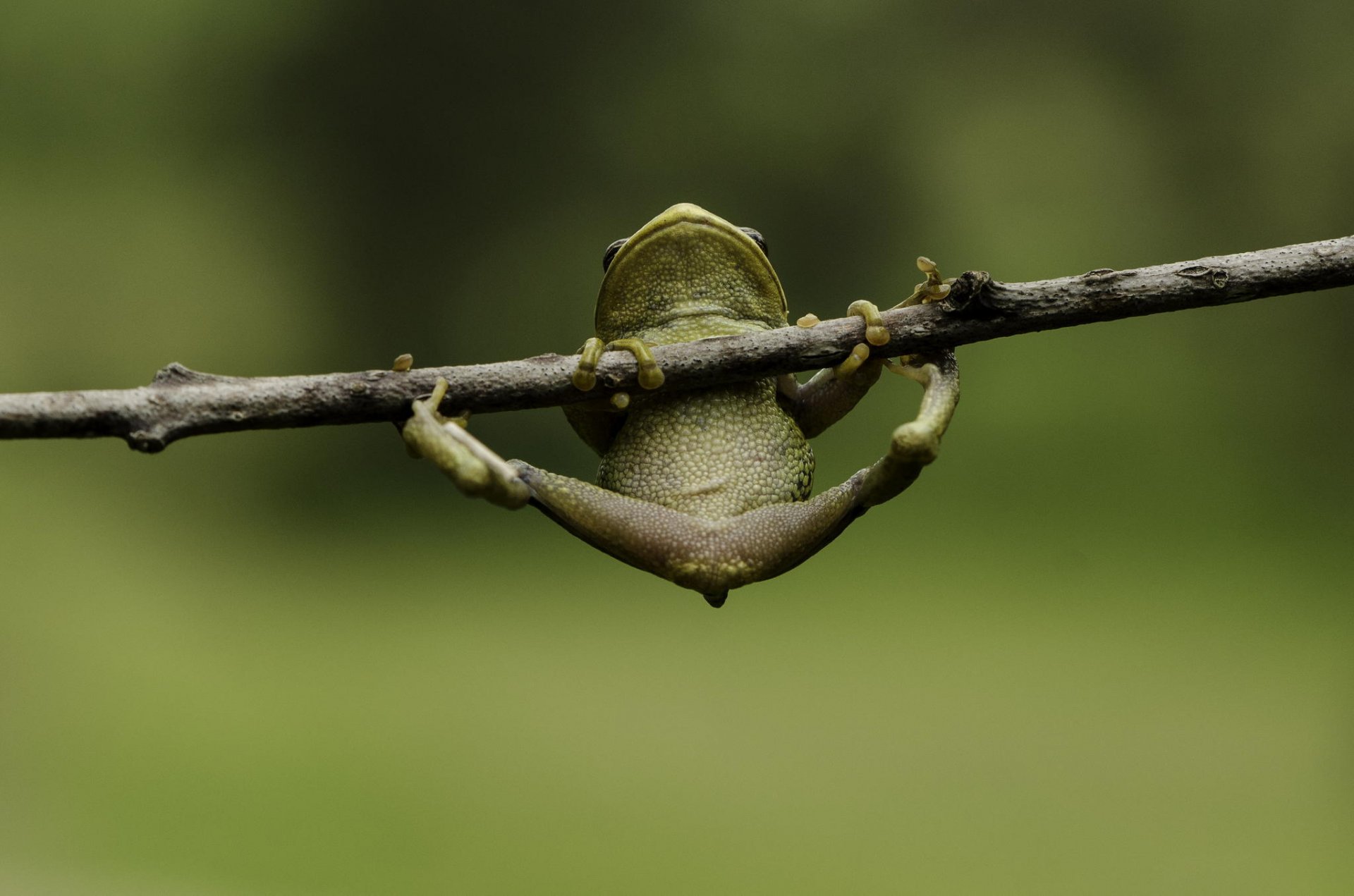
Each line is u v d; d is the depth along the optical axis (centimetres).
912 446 46
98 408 46
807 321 48
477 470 45
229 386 46
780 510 47
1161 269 47
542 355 47
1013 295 47
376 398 47
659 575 47
